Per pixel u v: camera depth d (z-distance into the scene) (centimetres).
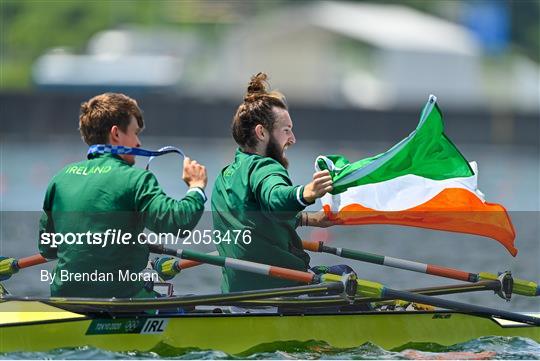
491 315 2803
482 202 2780
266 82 2661
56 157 15300
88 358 2397
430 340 2739
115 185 2495
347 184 2592
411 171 2702
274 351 2584
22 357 2372
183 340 2512
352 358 2586
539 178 12562
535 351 2716
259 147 2619
